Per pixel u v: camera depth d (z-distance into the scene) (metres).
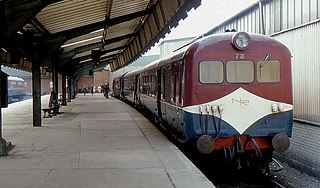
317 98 8.70
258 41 7.89
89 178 5.87
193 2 8.51
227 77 7.82
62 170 6.39
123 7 12.12
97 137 10.28
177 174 6.12
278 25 10.52
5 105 8.22
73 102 30.11
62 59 18.69
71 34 11.97
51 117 16.36
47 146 8.78
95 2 10.34
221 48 7.84
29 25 10.79
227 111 7.78
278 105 7.86
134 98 22.88
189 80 7.81
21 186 5.40
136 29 18.12
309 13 8.94
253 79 7.85
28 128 12.35
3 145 7.66
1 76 8.25
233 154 7.83
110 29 15.58
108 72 63.38
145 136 10.48
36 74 12.79
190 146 9.37
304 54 9.27
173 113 9.58
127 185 5.48
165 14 11.08
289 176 8.82
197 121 7.75
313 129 8.90
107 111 20.00
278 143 7.64
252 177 8.28
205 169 8.95
